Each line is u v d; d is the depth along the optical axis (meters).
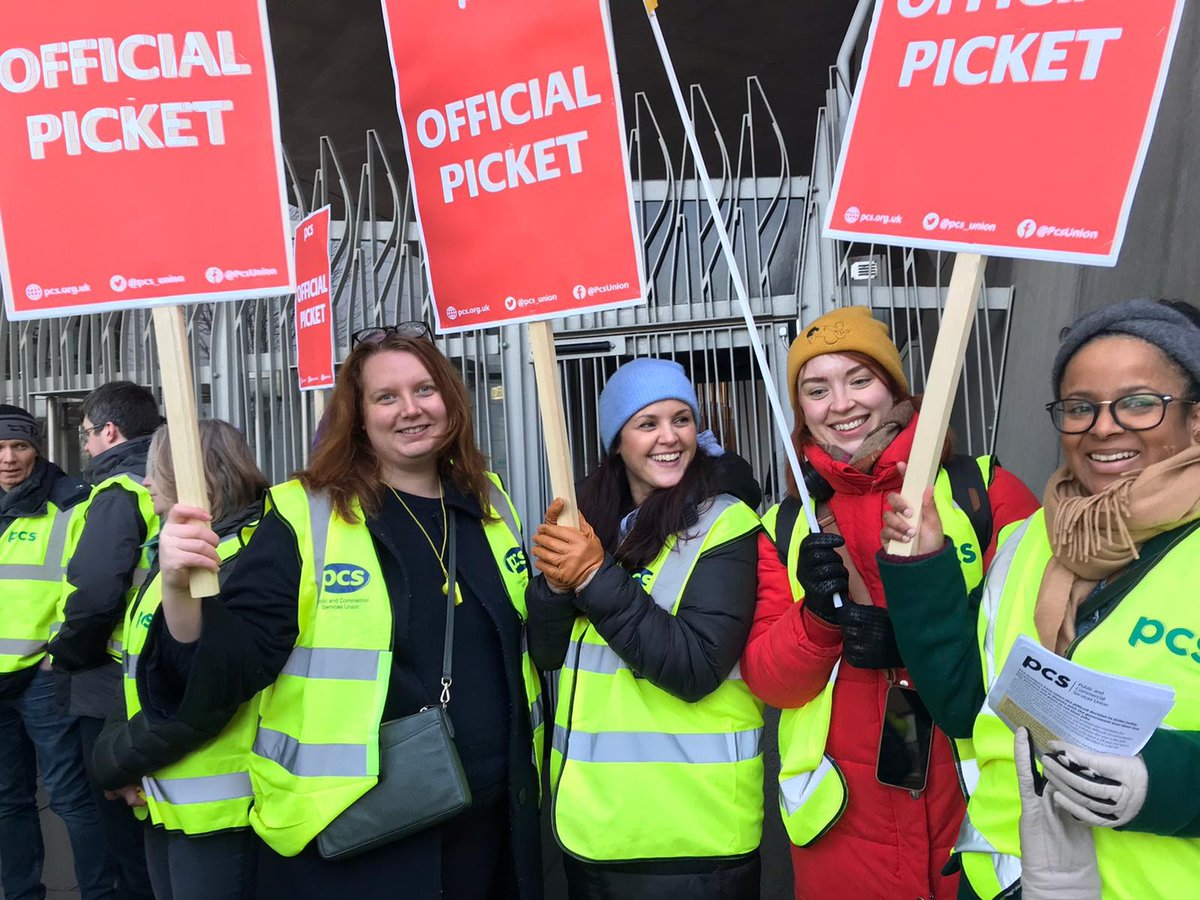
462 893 1.85
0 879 3.29
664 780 1.83
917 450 1.50
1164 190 3.01
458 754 1.76
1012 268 4.58
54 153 1.69
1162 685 1.03
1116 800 1.09
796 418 2.02
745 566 1.91
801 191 4.21
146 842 2.28
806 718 1.83
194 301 1.68
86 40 1.69
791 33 8.46
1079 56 1.44
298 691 1.78
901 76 1.57
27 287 1.69
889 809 1.71
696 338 4.20
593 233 1.85
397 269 4.38
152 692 1.69
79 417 5.41
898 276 5.17
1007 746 1.32
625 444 2.04
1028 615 1.34
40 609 3.23
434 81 1.95
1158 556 1.21
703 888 1.80
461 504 2.00
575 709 1.93
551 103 1.85
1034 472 3.99
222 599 1.75
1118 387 1.25
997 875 1.32
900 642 1.50
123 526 2.79
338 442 1.92
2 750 3.28
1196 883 1.15
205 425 2.30
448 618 1.86
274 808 1.73
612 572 1.82
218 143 1.70
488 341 4.36
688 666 1.77
